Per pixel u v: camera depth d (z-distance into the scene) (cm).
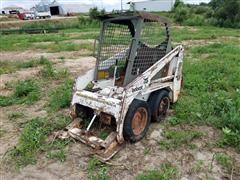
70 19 3747
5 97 658
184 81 694
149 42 457
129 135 413
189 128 479
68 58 1185
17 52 1412
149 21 443
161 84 489
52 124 497
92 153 401
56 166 382
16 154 409
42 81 793
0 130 493
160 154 405
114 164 380
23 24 3225
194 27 2692
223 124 476
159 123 498
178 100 579
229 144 423
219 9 2942
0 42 1753
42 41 1819
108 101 403
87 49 1421
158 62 462
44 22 3350
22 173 370
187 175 358
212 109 528
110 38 466
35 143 426
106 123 418
